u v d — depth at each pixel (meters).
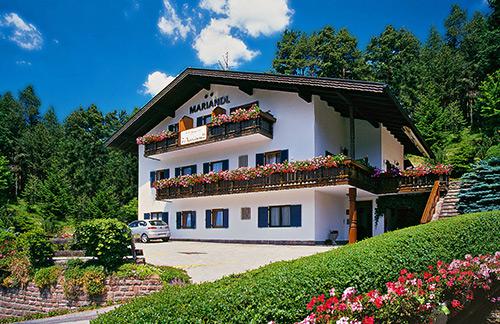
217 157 25.00
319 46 49.69
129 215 38.97
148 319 3.81
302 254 16.22
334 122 23.19
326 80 18.77
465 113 53.84
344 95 19.30
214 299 4.18
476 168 15.91
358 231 23.16
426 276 6.27
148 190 28.95
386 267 5.90
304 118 21.42
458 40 78.62
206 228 24.73
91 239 11.31
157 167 28.61
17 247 12.45
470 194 15.31
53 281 11.29
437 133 40.50
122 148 31.73
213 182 23.44
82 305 11.04
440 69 59.12
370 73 49.66
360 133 24.11
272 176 20.97
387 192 21.23
